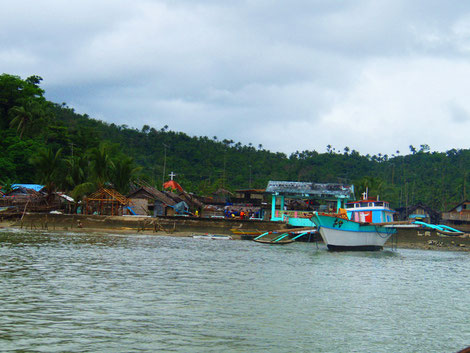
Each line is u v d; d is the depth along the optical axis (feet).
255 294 66.80
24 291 61.52
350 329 51.16
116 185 230.07
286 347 43.80
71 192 230.07
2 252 100.68
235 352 41.63
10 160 251.80
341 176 483.10
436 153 519.19
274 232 178.19
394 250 169.17
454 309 64.28
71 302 56.75
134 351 40.68
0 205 201.98
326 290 73.46
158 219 192.85
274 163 491.72
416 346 46.29
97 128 448.24
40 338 42.93
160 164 426.51
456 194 379.55
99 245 126.82
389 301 67.72
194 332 46.91
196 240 166.20
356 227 149.18
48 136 298.15
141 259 99.96
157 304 57.72
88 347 41.14
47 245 120.06
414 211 308.60
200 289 68.39
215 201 317.22
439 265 121.80
